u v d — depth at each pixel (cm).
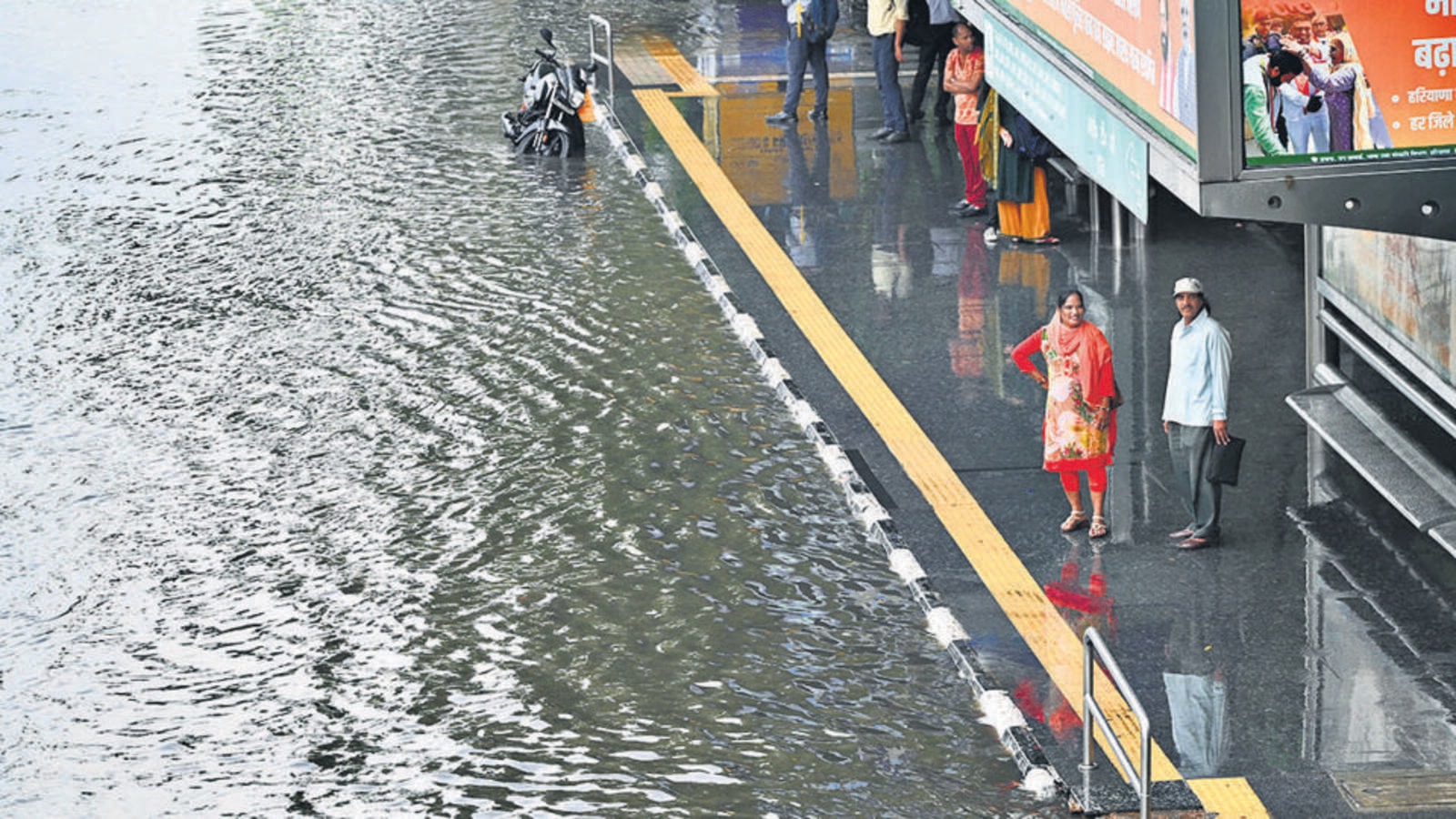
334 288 3194
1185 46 1620
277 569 2202
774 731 1825
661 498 2350
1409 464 2152
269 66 4925
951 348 2788
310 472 2464
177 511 2364
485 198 3694
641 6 5544
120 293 3209
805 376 2709
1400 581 2053
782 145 3991
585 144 4072
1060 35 2202
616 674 1938
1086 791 1688
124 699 1928
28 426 2652
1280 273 3025
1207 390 2089
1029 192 3194
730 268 3195
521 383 2738
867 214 3475
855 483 2339
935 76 4512
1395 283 2175
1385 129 1529
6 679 1973
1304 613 1994
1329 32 1509
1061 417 2155
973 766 1756
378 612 2089
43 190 3853
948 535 2214
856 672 1930
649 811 1695
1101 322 2852
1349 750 1741
